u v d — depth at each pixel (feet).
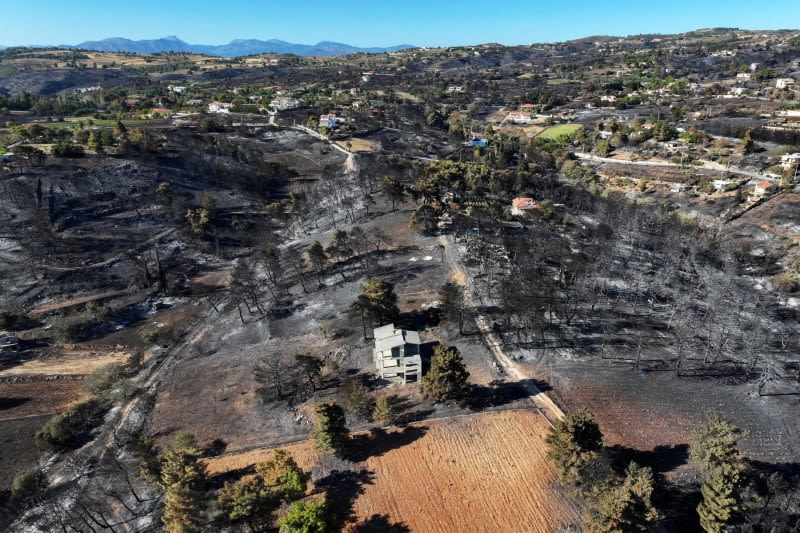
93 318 370.53
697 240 423.23
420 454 217.77
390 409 228.84
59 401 285.64
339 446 215.51
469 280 354.54
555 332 296.92
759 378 255.50
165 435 243.81
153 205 552.82
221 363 303.89
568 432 192.24
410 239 432.66
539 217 468.75
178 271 465.06
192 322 375.04
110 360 328.29
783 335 296.51
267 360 282.56
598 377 259.39
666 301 336.08
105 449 239.30
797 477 199.52
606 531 163.12
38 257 435.94
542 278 328.08
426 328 306.55
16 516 201.87
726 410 236.02
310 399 257.55
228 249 516.73
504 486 200.64
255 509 173.78
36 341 346.33
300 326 333.83
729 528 172.96
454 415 237.66
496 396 248.52
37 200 497.46
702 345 283.38
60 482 221.25
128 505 205.26
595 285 349.82
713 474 173.27
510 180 600.80
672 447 215.51
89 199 529.04
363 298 295.89
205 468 209.36
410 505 195.21
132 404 270.87
